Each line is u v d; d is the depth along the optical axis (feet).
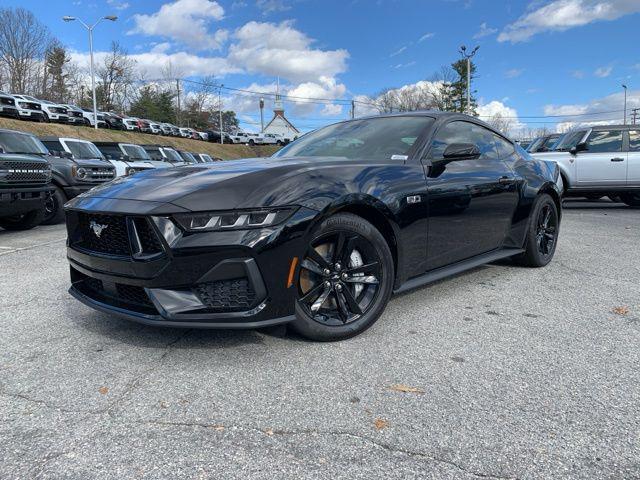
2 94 87.76
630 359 8.51
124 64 204.03
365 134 12.34
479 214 12.38
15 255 18.51
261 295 8.03
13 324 10.38
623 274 14.61
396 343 9.23
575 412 6.79
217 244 7.75
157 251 8.00
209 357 8.56
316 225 8.52
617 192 33.78
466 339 9.45
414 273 10.74
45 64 182.29
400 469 5.59
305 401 7.09
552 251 15.93
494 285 13.39
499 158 14.01
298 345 9.07
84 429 6.40
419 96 189.16
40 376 7.91
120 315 8.59
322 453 5.89
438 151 11.55
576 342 9.30
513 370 8.10
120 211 8.19
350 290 9.45
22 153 27.55
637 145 33.37
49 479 5.43
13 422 6.57
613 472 5.53
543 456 5.82
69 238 9.91
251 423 6.53
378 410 6.85
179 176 9.33
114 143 49.62
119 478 5.45
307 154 12.15
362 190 9.29
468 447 6.00
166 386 7.54
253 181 8.41
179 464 5.69
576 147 33.53
